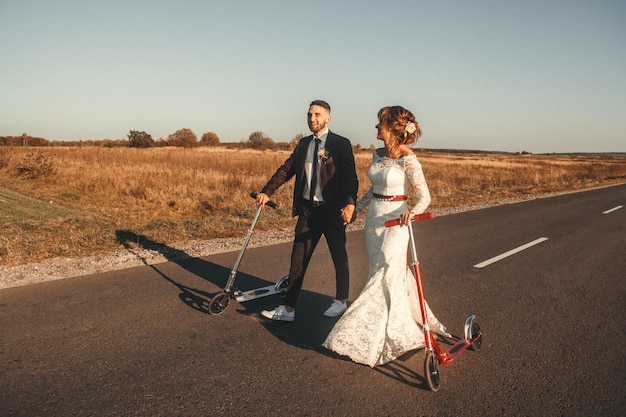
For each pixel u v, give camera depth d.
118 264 6.11
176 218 12.13
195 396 3.03
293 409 2.93
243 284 5.57
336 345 3.49
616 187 27.73
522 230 10.37
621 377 3.49
